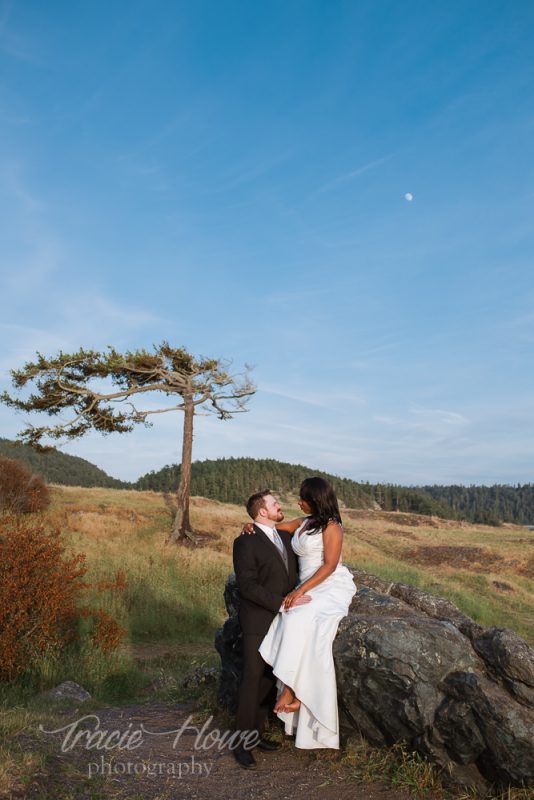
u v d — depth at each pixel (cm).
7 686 756
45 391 2734
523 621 2131
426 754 408
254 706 467
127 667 881
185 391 2830
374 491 18062
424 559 3478
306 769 438
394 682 415
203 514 3325
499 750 372
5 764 387
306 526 488
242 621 480
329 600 464
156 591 1491
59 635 892
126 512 2972
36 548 873
